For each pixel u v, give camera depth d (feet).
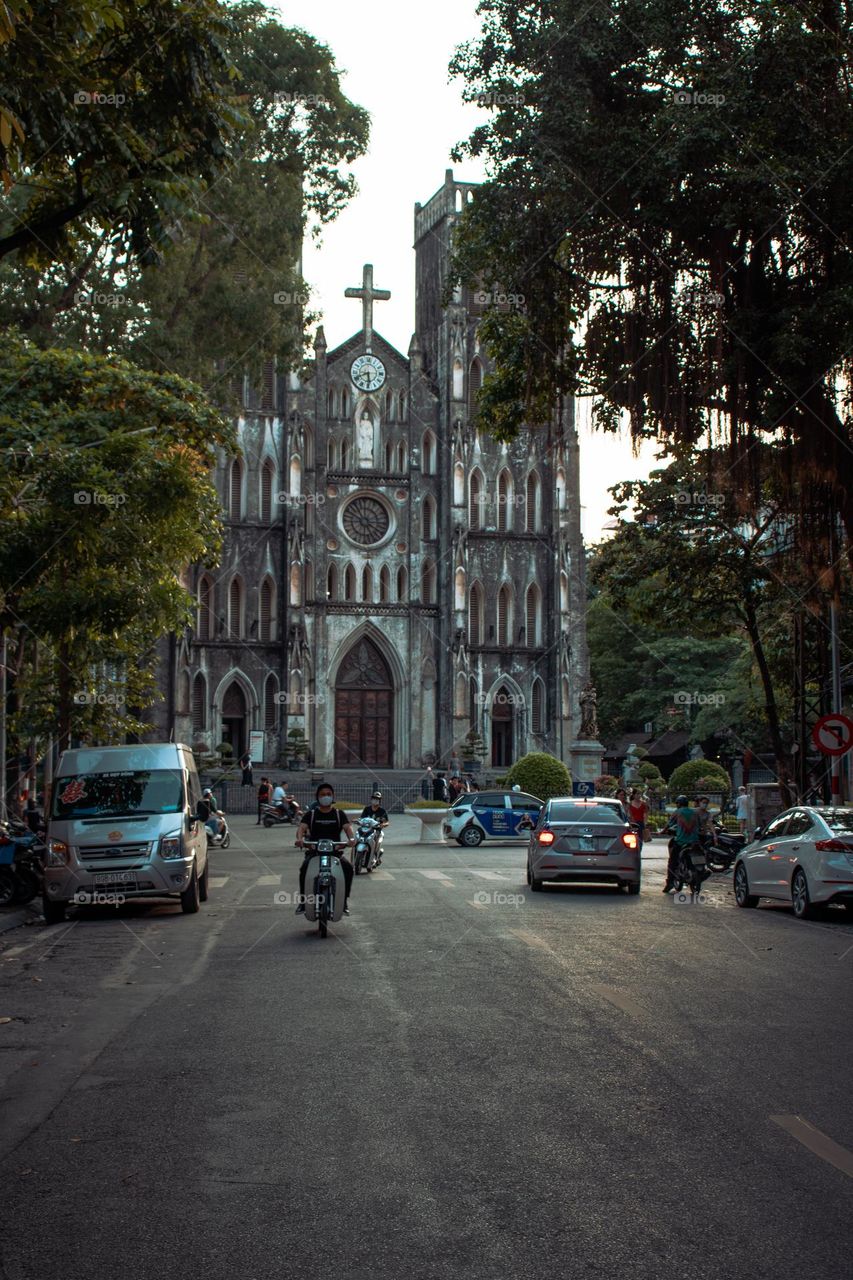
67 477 68.03
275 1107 25.64
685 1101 25.85
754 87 68.39
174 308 123.24
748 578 104.99
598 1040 31.73
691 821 79.20
